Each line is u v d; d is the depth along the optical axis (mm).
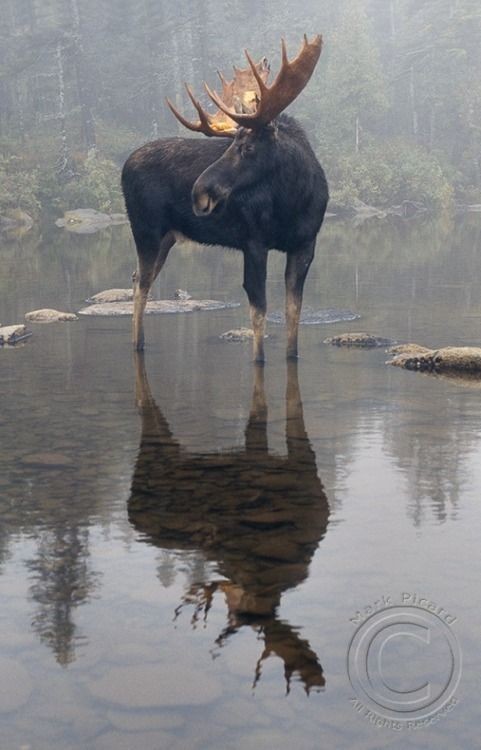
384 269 16406
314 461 4738
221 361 7887
